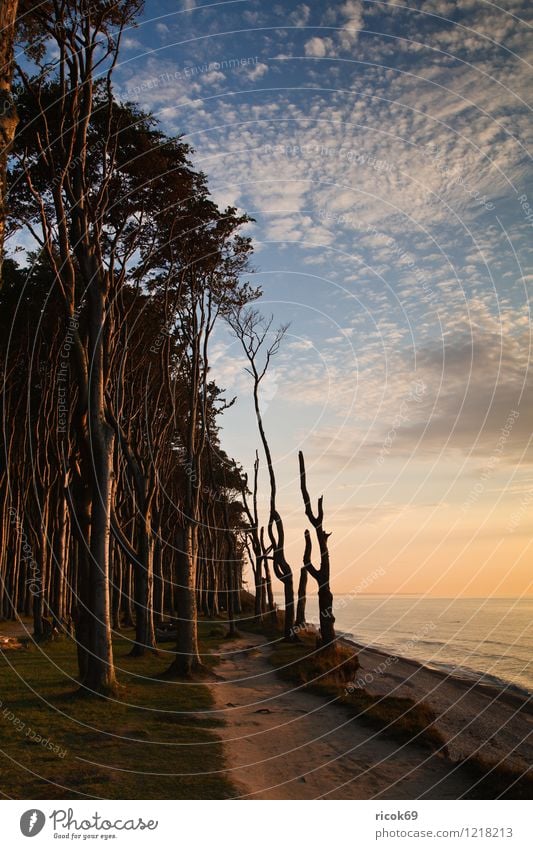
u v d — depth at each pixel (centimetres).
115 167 1692
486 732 1491
